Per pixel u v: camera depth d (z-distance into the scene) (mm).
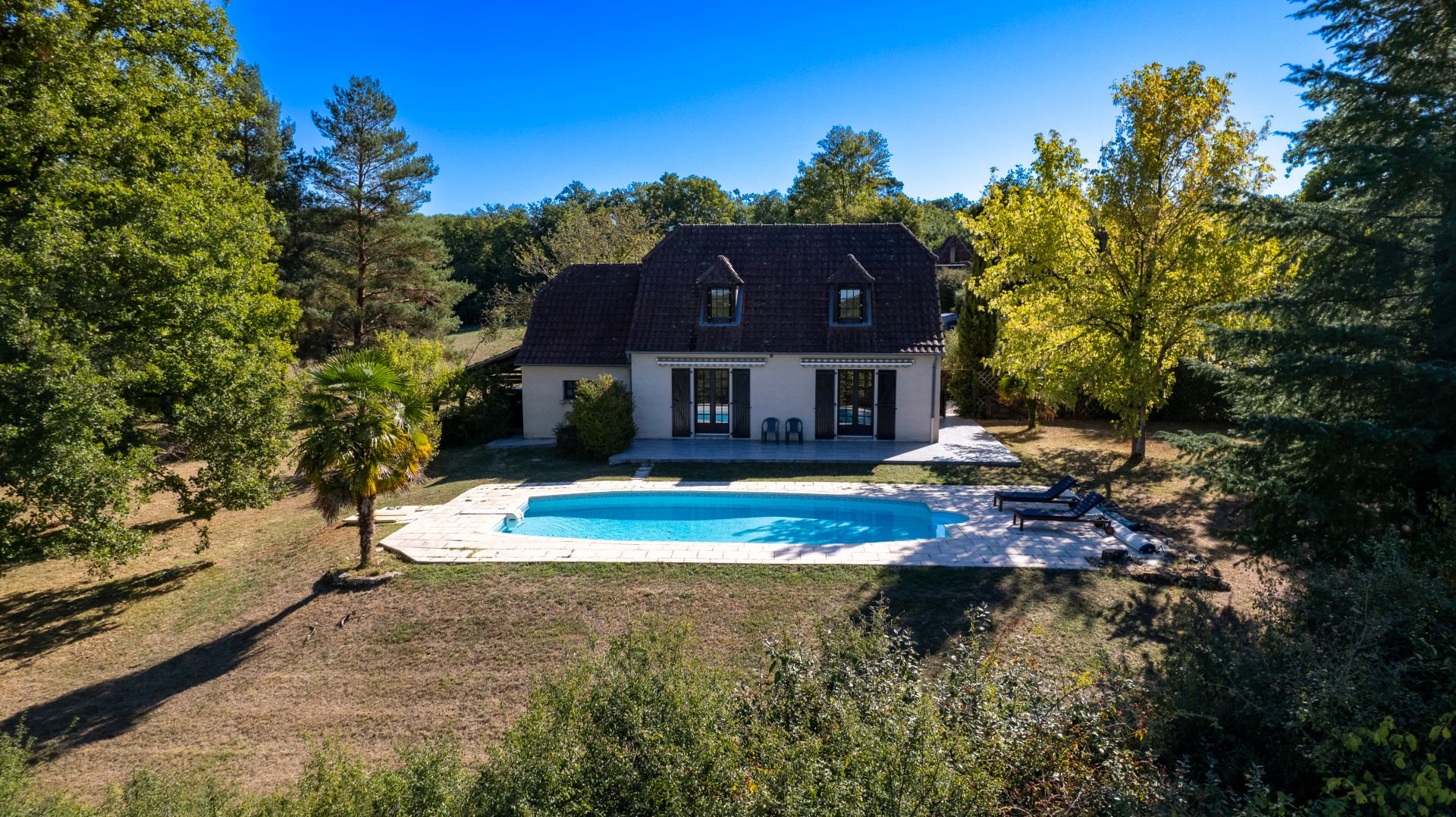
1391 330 10930
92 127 16234
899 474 22453
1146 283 20922
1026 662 8344
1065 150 21562
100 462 13766
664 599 13562
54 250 13914
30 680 12023
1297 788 7211
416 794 6309
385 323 42531
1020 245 22141
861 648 8000
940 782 5391
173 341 16062
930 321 25953
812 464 23703
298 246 42812
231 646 12797
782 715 7117
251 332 18734
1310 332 11039
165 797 7457
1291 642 7898
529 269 58562
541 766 5871
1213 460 12891
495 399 28906
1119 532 16453
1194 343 21078
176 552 17719
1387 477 10680
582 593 13922
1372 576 7809
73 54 15398
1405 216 11297
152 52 18438
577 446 25375
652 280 27906
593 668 7086
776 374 26406
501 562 15445
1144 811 6238
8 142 14688
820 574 14383
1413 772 5863
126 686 11734
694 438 27281
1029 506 19172
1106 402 22469
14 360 13141
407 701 10984
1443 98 10641
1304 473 11477
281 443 17922
